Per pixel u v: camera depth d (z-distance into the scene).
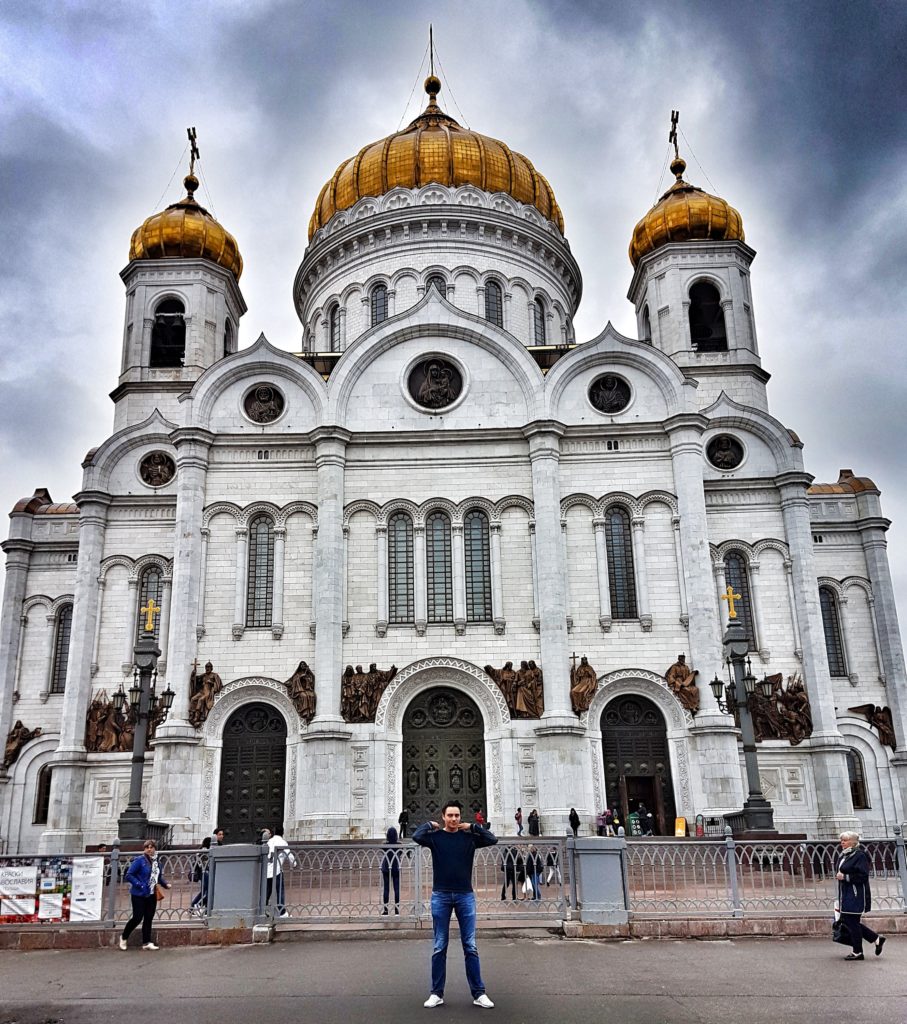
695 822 40.47
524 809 40.62
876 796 48.66
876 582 52.16
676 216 56.00
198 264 55.94
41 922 20.78
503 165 61.53
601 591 43.88
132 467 49.62
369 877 22.14
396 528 45.25
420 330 47.38
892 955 18.22
